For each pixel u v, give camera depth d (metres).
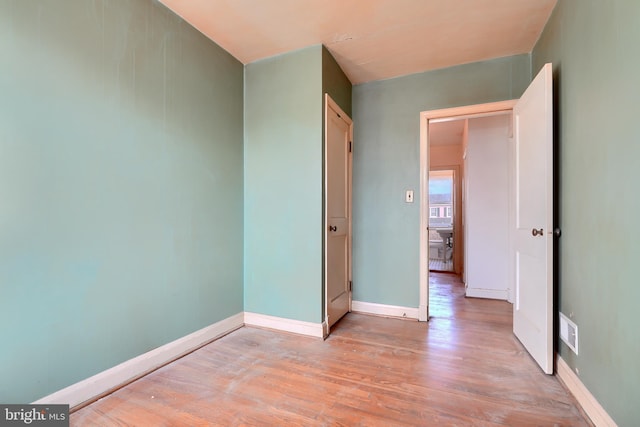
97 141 1.58
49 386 1.38
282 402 1.53
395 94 2.96
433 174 6.64
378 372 1.82
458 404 1.50
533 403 1.51
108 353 1.63
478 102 2.67
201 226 2.24
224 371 1.84
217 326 2.37
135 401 1.54
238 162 2.62
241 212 2.66
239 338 2.37
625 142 1.18
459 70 2.73
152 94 1.88
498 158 3.66
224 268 2.46
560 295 1.77
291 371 1.84
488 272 3.67
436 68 2.79
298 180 2.47
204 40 2.27
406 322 2.76
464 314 3.00
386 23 2.12
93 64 1.56
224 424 1.37
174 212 2.03
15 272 1.28
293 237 2.48
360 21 2.10
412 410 1.46
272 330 2.53
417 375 1.79
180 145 2.08
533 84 1.97
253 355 2.06
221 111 2.44
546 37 2.10
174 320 2.02
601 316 1.33
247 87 2.69
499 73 2.60
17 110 1.28
